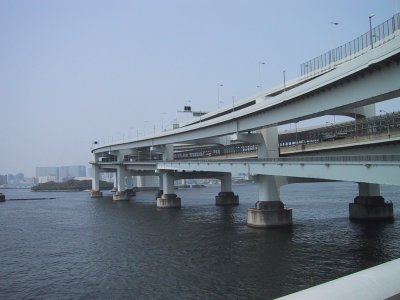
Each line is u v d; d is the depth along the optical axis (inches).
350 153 2519.7
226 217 3545.8
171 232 2719.0
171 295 1323.8
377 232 2363.4
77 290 1429.6
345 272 1523.1
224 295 1301.7
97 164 7755.9
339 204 4269.2
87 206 5339.6
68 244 2390.5
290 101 2144.4
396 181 1457.9
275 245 2082.9
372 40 1696.6
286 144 3526.1
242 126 2878.9
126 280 1534.2
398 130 2055.9
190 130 3890.3
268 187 2807.6
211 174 4995.1
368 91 1552.7
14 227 3243.1
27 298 1357.0
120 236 2630.4
